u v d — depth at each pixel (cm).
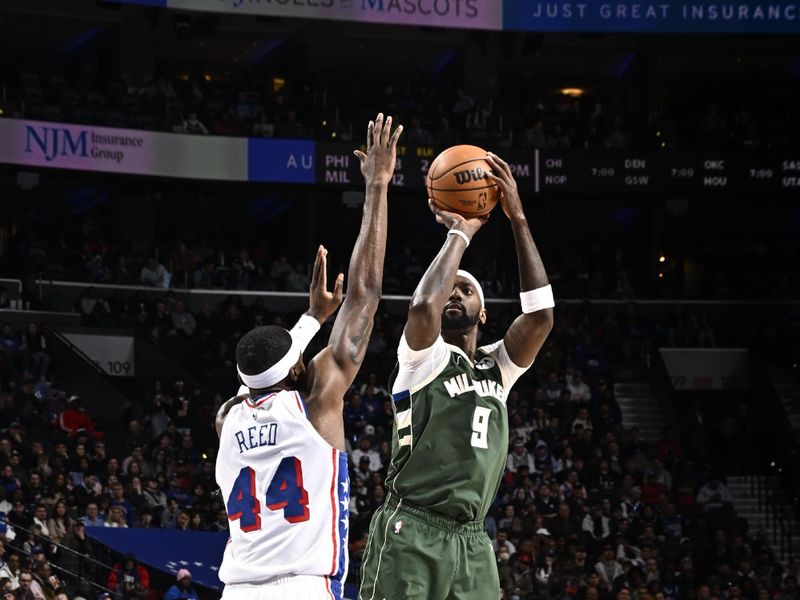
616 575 1819
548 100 3081
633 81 3016
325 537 453
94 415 2194
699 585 1873
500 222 2977
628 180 2672
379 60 3053
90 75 2734
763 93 3170
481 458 529
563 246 3067
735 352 2711
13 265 2477
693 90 3175
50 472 1722
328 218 3000
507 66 3053
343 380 466
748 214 3022
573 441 2134
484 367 552
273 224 2988
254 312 2466
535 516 1891
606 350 2573
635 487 2069
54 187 2758
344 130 2747
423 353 526
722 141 2781
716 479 2173
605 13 2684
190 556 1628
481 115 2811
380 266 483
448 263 523
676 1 2697
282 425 457
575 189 2664
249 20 2828
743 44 2903
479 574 533
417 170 2658
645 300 2808
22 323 2323
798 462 2350
